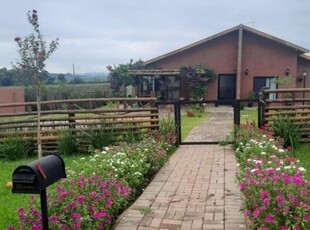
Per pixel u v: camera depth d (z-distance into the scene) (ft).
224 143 25.13
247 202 10.68
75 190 10.99
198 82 65.46
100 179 12.36
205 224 11.31
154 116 25.61
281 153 17.07
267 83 66.69
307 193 9.22
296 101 25.00
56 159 8.75
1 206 13.60
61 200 10.09
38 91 22.45
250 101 25.39
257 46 66.13
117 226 11.29
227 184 15.67
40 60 21.54
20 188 7.69
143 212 12.43
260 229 8.87
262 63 66.28
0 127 25.04
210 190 14.88
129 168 15.49
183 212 12.41
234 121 25.63
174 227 11.15
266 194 9.53
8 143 24.12
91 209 10.11
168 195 14.37
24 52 21.27
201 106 47.11
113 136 24.53
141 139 23.86
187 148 25.04
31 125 25.12
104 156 16.85
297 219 8.73
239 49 64.75
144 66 71.61
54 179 8.38
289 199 9.12
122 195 12.15
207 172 17.97
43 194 8.18
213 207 12.83
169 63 70.03
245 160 16.33
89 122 25.05
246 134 22.53
